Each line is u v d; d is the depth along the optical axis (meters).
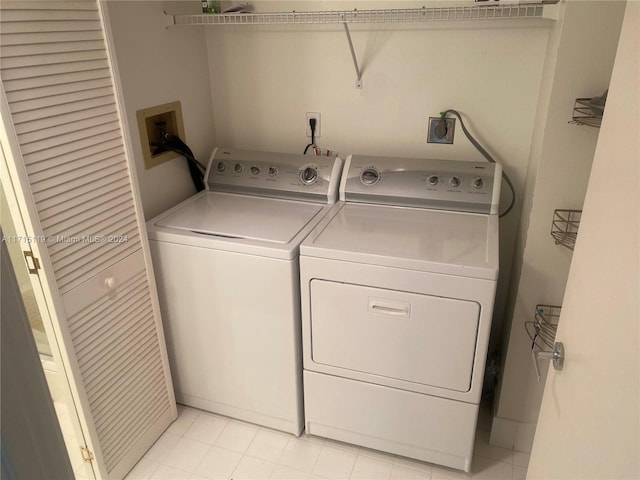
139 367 1.79
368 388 1.77
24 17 1.20
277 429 2.02
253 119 2.30
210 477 1.82
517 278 1.78
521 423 1.88
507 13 1.64
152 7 1.86
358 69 2.04
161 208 2.07
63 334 1.43
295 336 1.77
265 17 1.92
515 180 2.01
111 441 1.70
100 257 1.54
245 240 1.71
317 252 1.62
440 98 1.99
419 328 1.61
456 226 1.77
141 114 1.88
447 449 1.77
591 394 0.82
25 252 1.33
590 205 0.91
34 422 0.49
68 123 1.36
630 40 0.78
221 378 1.99
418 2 1.86
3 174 1.25
